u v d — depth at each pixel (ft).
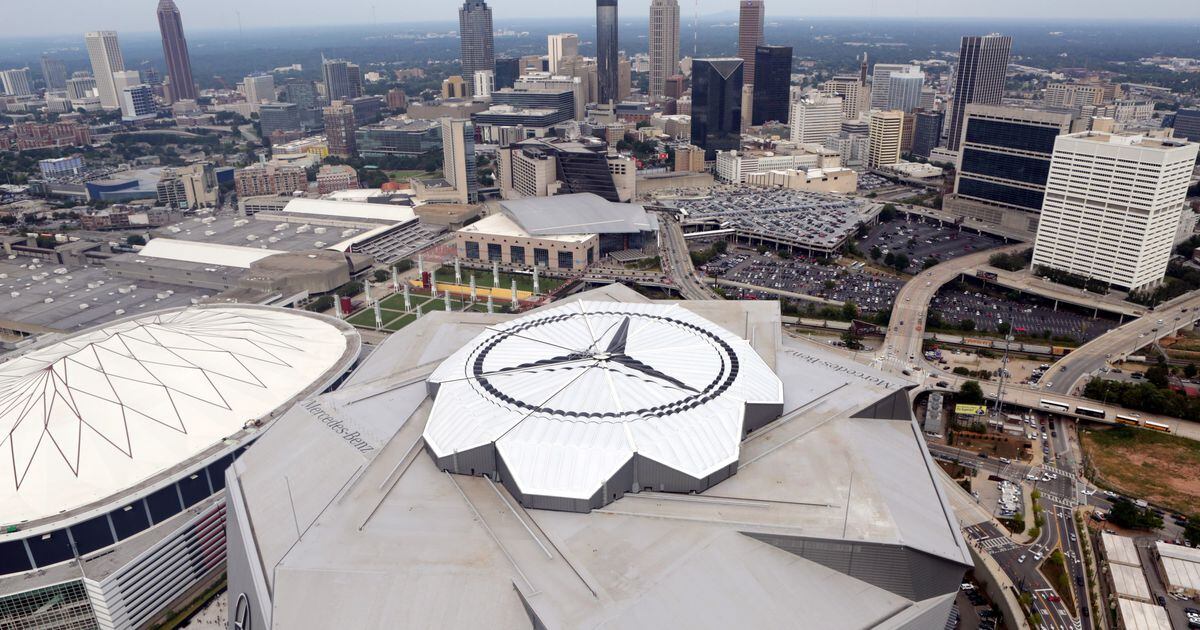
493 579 392.68
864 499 454.81
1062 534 616.80
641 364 557.33
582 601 376.68
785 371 618.85
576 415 493.36
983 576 569.64
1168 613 517.96
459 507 453.99
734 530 428.97
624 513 445.37
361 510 451.94
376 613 378.32
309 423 560.61
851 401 566.36
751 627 377.50
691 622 372.58
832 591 413.39
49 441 583.99
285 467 511.40
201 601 578.25
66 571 534.78
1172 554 562.25
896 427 562.25
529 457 461.37
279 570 400.67
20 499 548.31
